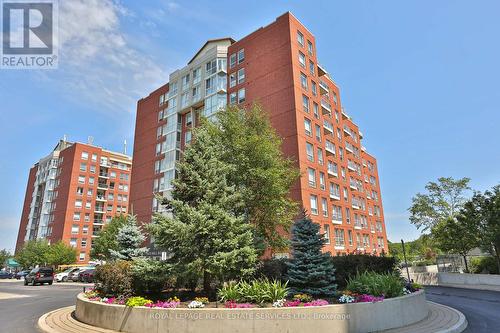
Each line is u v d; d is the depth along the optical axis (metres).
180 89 48.53
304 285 13.05
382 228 62.94
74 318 13.06
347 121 54.28
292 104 33.66
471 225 25.64
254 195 19.42
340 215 39.69
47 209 83.94
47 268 37.47
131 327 10.18
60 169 85.50
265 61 37.59
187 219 12.60
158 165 48.75
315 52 39.84
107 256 51.38
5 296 22.62
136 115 56.72
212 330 9.16
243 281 12.62
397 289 12.13
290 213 21.98
